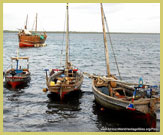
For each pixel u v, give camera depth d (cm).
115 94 1883
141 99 1587
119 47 9331
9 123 1638
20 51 6769
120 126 1603
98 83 2192
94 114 1828
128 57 5775
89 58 5525
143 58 5572
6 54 5850
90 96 2327
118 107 1688
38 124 1630
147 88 1741
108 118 1750
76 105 2038
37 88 2584
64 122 1670
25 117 1752
